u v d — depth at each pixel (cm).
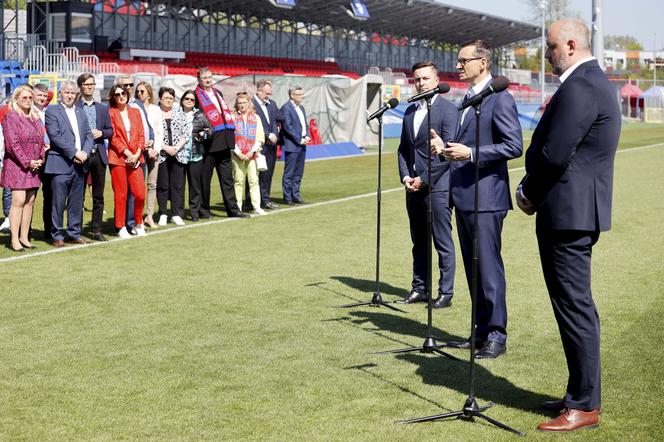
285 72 4325
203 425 388
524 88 5866
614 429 385
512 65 7638
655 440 372
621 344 532
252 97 1212
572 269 384
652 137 3588
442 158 622
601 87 375
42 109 940
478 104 412
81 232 919
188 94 1041
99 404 417
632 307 636
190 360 495
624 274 767
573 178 380
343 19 4809
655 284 721
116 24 3603
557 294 390
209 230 1014
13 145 834
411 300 655
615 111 379
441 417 399
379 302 645
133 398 426
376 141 2895
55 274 745
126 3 3634
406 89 3828
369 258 843
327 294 681
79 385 447
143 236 964
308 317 605
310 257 845
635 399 427
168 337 546
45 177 903
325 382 455
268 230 1020
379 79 2777
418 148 636
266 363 490
